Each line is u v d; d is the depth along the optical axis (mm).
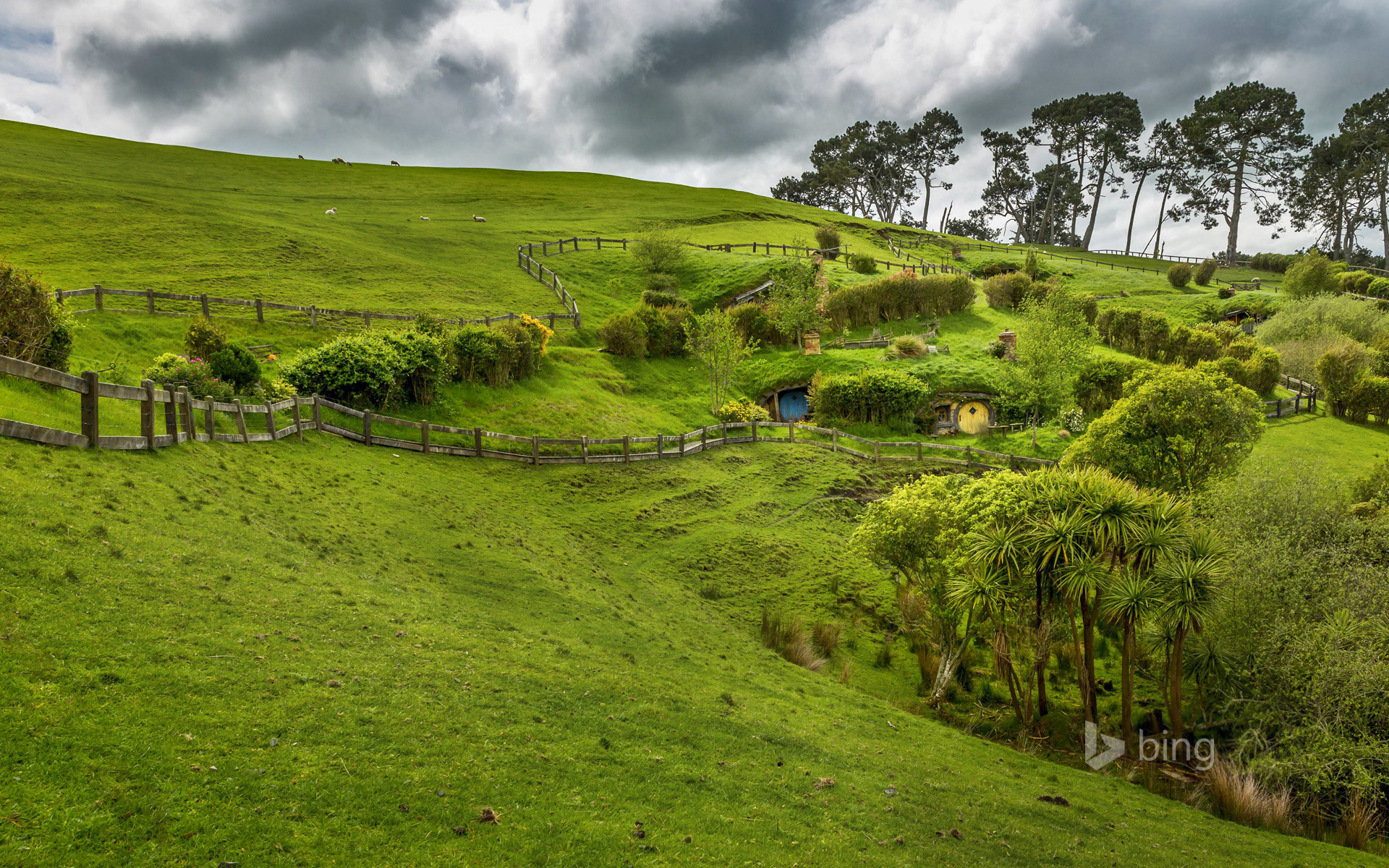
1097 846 9820
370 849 5816
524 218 75750
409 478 20078
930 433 41469
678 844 7191
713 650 15539
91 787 5340
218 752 6246
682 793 8320
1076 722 16719
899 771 11047
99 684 6410
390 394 25438
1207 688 16531
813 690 14797
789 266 54344
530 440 27062
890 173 142375
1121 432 24641
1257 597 15922
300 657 8312
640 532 22859
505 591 14320
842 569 23594
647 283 56844
